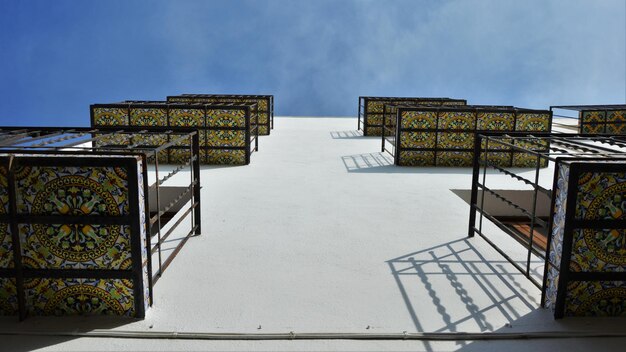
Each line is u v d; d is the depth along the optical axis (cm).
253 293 286
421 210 474
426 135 734
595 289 261
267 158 789
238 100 1055
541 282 307
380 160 784
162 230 404
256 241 378
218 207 478
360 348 231
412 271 323
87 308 256
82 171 242
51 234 247
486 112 733
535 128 740
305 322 252
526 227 564
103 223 246
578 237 254
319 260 340
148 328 244
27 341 232
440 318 259
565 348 233
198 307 268
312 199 513
